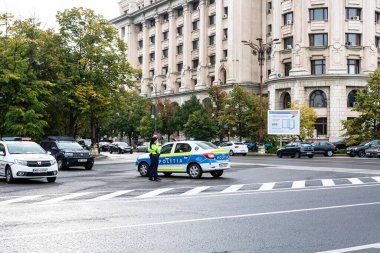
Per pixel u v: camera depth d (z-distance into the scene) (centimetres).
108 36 4150
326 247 715
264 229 862
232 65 6669
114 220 961
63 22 4025
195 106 6756
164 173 2194
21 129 3116
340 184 1730
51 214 1042
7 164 1850
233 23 6688
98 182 1866
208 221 948
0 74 3116
